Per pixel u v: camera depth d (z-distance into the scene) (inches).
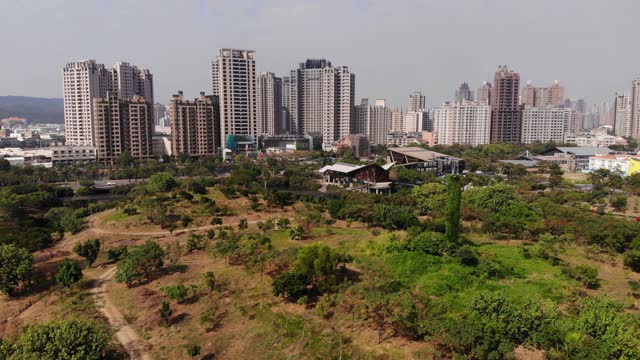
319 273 2261.3
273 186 6491.1
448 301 2060.8
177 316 2130.9
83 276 2682.1
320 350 1758.1
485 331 1604.3
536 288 2236.7
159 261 2672.2
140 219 3929.6
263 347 1831.9
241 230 3582.7
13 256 2455.7
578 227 3304.6
